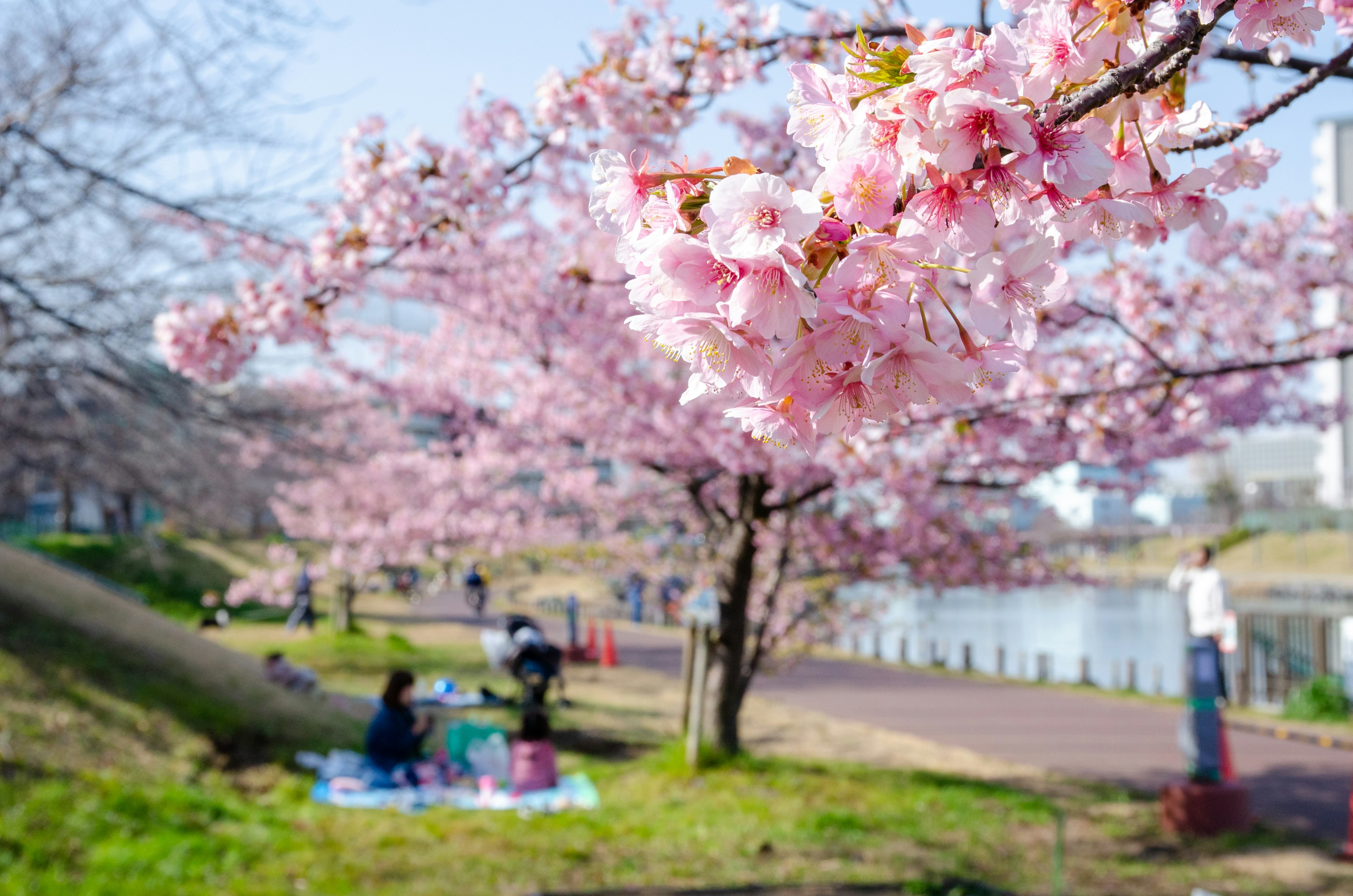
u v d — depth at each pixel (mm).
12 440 6914
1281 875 6754
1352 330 8883
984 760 10984
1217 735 7930
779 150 7277
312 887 5906
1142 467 9641
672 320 1192
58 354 6160
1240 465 90188
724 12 5227
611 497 12039
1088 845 7430
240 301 5094
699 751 9406
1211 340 8719
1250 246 8898
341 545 18609
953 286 5555
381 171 4762
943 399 1183
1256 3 1464
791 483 9273
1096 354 7539
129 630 10094
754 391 1210
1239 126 1946
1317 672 15430
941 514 9992
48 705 7938
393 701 8867
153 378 6484
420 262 7520
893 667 21047
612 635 19844
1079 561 11352
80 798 6531
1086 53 1413
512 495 13352
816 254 1201
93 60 5352
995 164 1229
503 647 15320
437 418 11969
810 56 5047
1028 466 8328
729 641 9875
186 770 7988
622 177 1307
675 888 6211
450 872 6414
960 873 6625
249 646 20234
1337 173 54500
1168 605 47594
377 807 8055
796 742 12000
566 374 9758
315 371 11070
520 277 9289
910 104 1201
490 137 5066
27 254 5668
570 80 4770
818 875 6477
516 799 8406
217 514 9375
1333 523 60562
